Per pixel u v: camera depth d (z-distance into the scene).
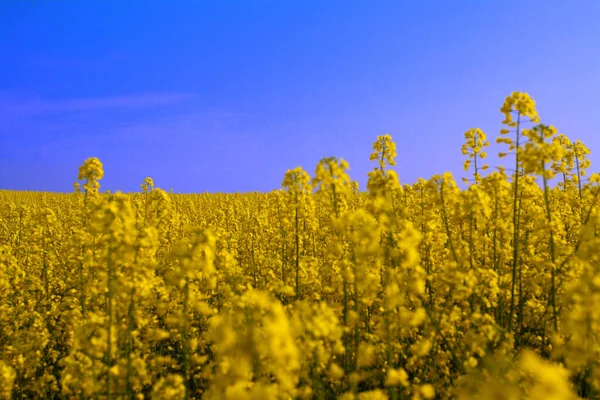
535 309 7.00
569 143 10.52
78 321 7.12
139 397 5.11
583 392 5.18
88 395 5.09
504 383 3.94
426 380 5.77
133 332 5.65
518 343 6.62
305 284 8.00
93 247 7.62
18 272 8.48
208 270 5.48
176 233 12.73
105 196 10.18
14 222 16.66
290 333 3.62
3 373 5.54
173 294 7.50
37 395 6.52
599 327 4.32
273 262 9.86
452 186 6.58
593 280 4.51
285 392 3.92
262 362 3.56
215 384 3.50
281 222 9.66
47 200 28.80
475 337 5.17
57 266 11.40
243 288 7.81
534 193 7.79
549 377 2.95
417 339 6.88
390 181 6.75
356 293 5.66
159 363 5.95
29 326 8.37
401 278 5.51
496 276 5.76
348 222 5.55
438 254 8.59
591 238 5.99
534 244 8.53
